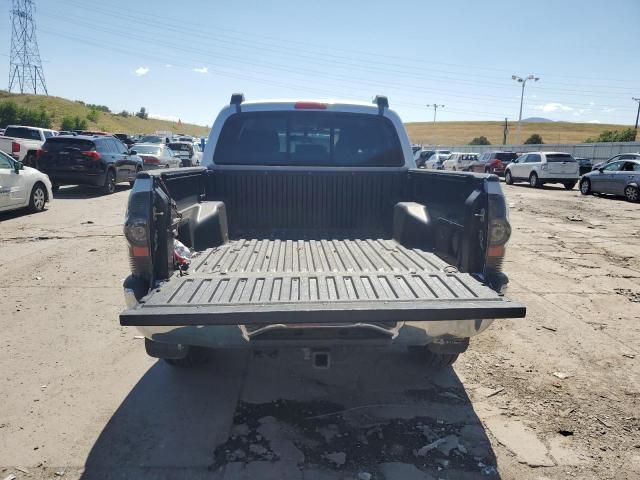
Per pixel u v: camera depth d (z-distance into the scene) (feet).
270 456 9.53
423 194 14.11
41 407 11.22
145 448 9.76
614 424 10.86
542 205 54.13
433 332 9.44
